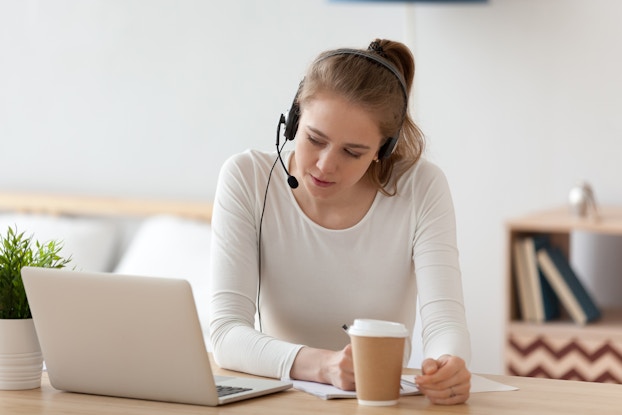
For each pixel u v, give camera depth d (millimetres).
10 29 4484
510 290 3314
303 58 4141
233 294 2006
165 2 4293
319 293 2096
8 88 4508
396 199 2092
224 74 4242
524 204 3898
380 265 2086
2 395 1655
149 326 1574
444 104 3963
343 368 1665
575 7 3795
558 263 3365
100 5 4371
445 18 3939
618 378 3184
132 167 4383
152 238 4062
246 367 1851
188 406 1577
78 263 4125
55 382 1693
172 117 4316
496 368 3969
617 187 3783
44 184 4496
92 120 4418
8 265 1712
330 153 1814
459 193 3971
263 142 4215
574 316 3297
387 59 1918
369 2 3691
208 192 4289
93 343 1629
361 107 1791
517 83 3877
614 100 3768
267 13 4172
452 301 1949
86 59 4406
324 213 2088
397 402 1598
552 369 3254
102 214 4395
